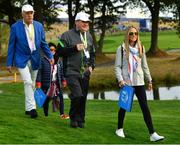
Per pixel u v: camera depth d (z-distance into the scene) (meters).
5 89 26.62
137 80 9.11
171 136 10.23
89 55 9.28
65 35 9.14
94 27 59.44
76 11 56.19
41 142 7.89
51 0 54.59
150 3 59.44
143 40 101.44
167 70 39.56
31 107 9.84
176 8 58.66
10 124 8.74
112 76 33.97
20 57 9.59
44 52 9.98
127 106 9.01
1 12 52.72
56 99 11.84
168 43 92.19
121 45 9.20
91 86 32.12
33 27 9.61
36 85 10.40
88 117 12.93
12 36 9.55
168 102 20.84
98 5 59.25
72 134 8.84
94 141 8.59
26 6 9.44
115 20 60.91
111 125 10.70
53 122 9.80
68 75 9.13
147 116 9.17
